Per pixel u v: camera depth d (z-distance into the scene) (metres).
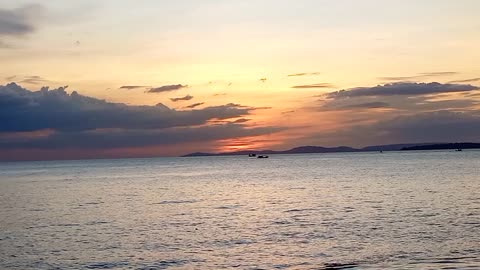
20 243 40.50
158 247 37.72
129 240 40.88
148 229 46.50
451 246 34.69
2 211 63.38
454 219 46.34
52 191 96.81
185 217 54.38
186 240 40.34
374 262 30.88
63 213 60.34
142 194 85.62
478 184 83.31
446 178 99.31
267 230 44.22
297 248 36.03
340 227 44.28
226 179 126.31
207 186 102.44
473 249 33.56
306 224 46.88
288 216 52.88
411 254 32.78
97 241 40.75
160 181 124.81
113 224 50.22
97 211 61.75
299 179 116.00
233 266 31.36
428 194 69.69
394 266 29.23
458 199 62.31
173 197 78.81
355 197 69.62
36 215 58.78
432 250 33.69
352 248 35.34
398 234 39.88
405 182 92.94
